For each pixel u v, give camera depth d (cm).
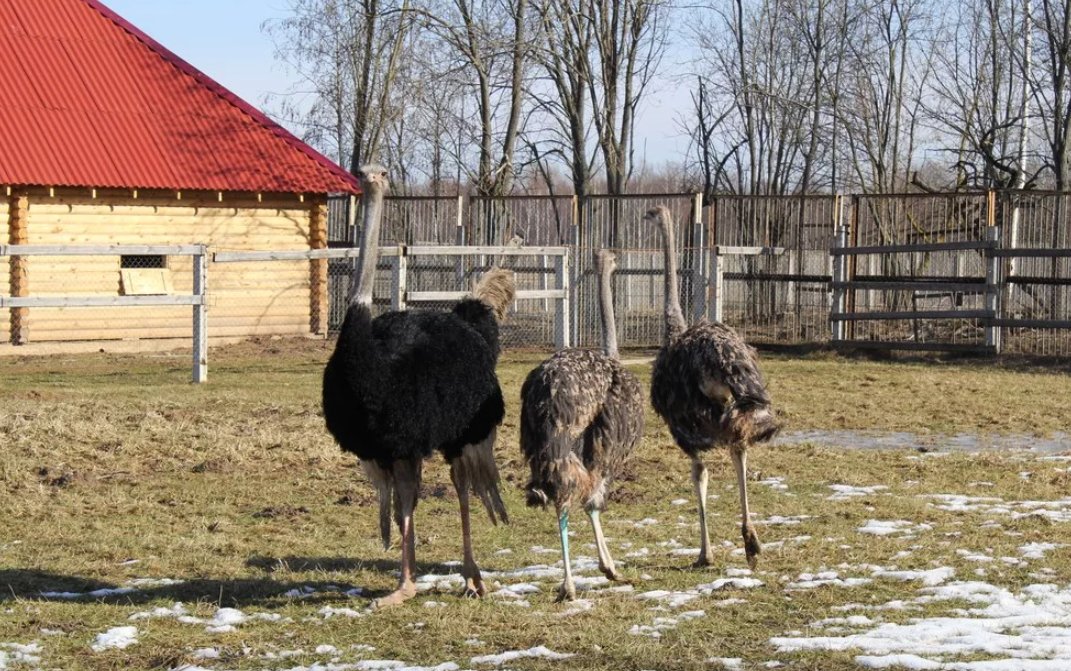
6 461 1064
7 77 2197
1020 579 720
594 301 2269
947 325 2280
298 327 2345
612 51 3106
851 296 2200
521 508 969
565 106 3133
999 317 2041
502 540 862
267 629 638
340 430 684
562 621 641
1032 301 2252
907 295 2331
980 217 2284
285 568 776
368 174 694
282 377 1716
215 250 2245
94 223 2119
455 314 751
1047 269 2223
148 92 2323
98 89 2267
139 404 1371
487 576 757
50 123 2145
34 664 577
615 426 697
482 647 601
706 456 1168
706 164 3541
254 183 2248
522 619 646
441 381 686
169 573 767
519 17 3022
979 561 764
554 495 666
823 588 705
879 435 1327
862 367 1923
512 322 2373
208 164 2234
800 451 1208
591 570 766
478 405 712
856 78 3288
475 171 3472
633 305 2345
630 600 682
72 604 684
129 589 724
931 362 2025
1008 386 1691
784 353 2175
